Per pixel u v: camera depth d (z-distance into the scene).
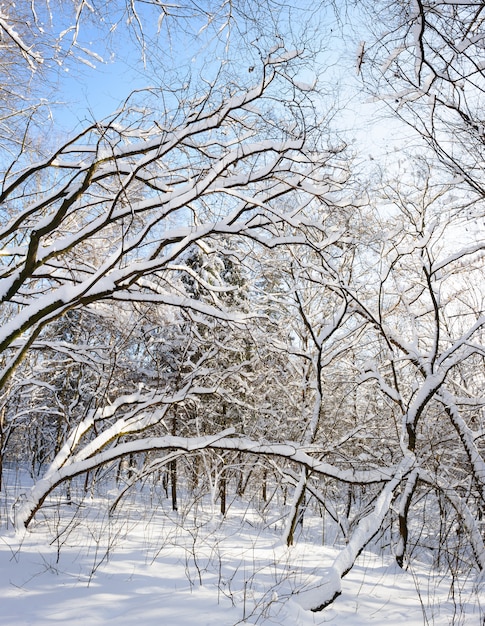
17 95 7.96
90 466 8.10
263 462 11.93
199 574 5.84
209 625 4.59
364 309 9.62
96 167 6.61
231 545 8.55
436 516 10.95
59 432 18.00
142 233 6.95
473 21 5.64
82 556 6.68
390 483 7.82
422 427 10.84
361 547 6.52
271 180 8.53
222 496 13.56
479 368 13.03
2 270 8.28
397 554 8.79
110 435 8.86
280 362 13.32
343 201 8.63
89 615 4.68
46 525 8.49
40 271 8.48
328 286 10.20
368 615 5.77
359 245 9.65
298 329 13.45
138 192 9.24
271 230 9.28
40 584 5.45
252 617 4.91
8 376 7.23
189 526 9.92
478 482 8.99
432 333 11.99
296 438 12.62
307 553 8.78
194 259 13.32
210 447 8.50
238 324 9.38
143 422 9.14
